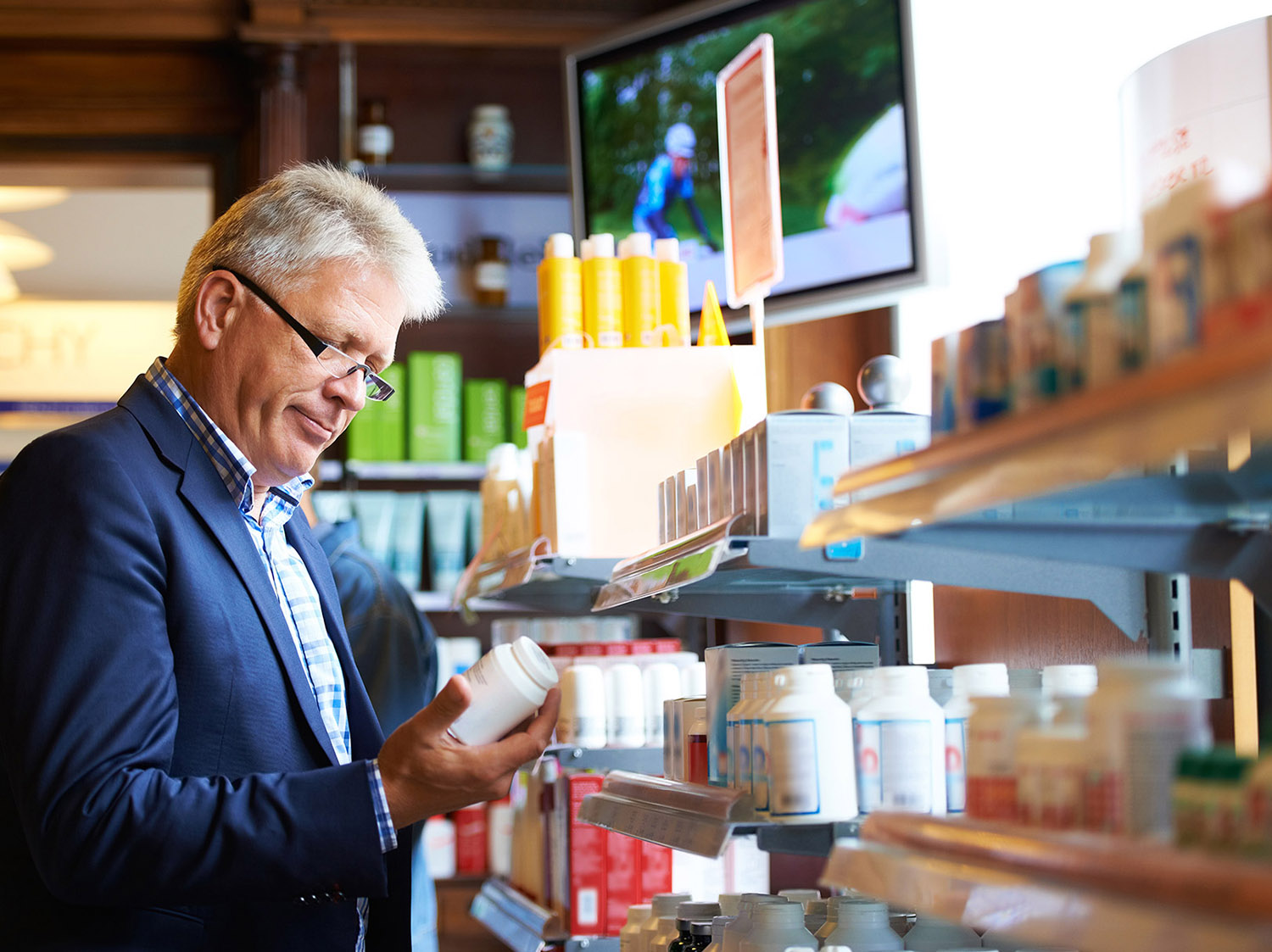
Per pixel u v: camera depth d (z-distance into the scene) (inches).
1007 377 44.9
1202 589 64.4
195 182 173.9
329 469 161.3
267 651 66.8
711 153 126.6
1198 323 33.5
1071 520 50.0
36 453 63.2
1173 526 50.4
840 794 52.8
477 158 166.6
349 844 59.4
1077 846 32.9
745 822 55.1
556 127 173.3
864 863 45.9
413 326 171.9
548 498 85.7
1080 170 84.6
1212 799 30.9
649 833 63.5
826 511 51.9
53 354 263.9
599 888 97.5
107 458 63.2
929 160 102.0
